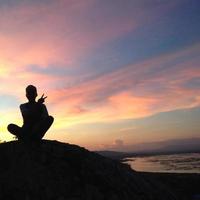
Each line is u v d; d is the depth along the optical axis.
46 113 4.05
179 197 4.65
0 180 3.67
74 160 4.10
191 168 45.22
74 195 3.60
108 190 3.80
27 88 3.99
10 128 4.07
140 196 3.96
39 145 4.15
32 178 3.71
